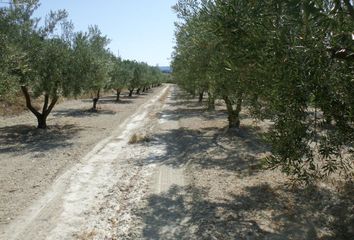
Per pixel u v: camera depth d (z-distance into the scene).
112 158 14.61
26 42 17.44
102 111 32.06
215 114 29.39
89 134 20.06
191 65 15.15
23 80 17.44
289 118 4.96
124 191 10.51
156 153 15.43
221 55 6.61
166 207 9.16
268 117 5.96
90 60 20.67
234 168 12.56
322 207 8.88
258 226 7.94
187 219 8.40
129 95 54.12
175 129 22.16
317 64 4.17
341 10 3.80
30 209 9.04
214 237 7.45
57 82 19.72
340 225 7.91
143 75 56.09
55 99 21.33
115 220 8.45
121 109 34.59
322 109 4.83
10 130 20.62
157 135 20.05
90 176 12.00
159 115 30.05
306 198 9.46
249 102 6.53
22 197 9.85
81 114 29.38
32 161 13.73
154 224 8.19
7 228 7.96
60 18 19.58
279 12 4.08
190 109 34.50
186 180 11.44
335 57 4.27
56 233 7.77
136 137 18.55
